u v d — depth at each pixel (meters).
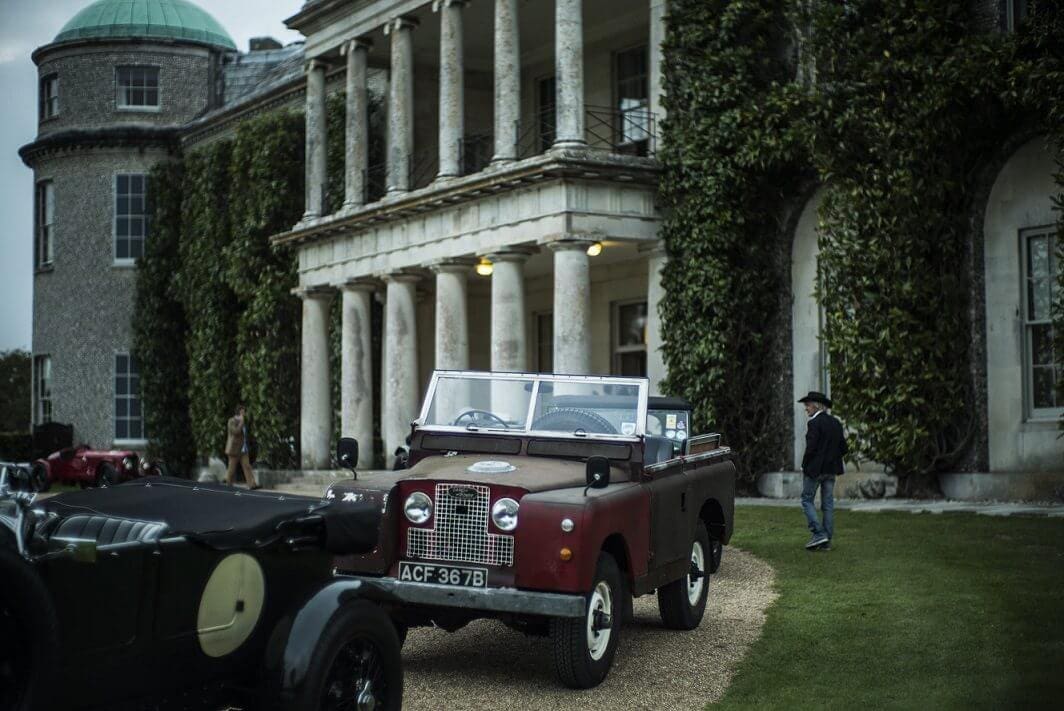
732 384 20.52
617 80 26.66
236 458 26.78
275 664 5.53
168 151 38.81
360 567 7.73
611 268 26.75
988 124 17.67
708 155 20.50
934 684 7.04
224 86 39.88
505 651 8.66
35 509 5.01
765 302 20.83
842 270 18.44
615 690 7.36
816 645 8.28
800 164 20.09
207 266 34.34
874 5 18.66
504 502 7.50
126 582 4.85
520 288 22.09
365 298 26.97
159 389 37.31
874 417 18.08
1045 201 17.28
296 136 31.22
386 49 28.73
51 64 40.34
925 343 17.73
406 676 7.80
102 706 4.89
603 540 7.46
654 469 8.57
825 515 12.84
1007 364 17.73
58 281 39.91
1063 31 16.33
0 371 62.66
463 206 22.97
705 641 8.76
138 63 39.25
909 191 17.75
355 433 26.67
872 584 10.53
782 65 20.83
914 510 15.93
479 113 29.83
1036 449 17.31
